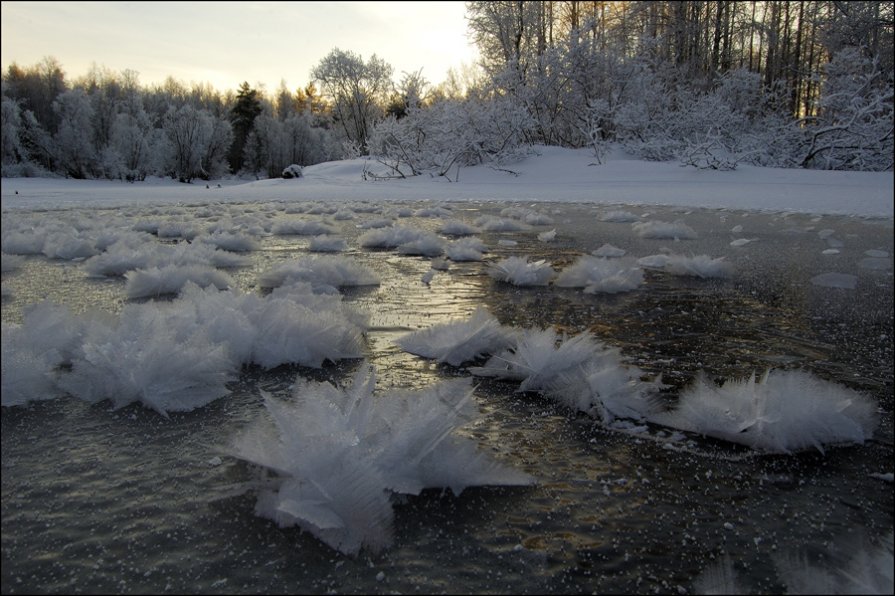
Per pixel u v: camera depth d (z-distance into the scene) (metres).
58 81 48.50
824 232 8.91
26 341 3.14
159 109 58.62
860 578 1.60
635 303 4.87
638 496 2.04
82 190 23.80
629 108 26.66
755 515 1.94
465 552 1.71
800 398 2.53
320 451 1.92
